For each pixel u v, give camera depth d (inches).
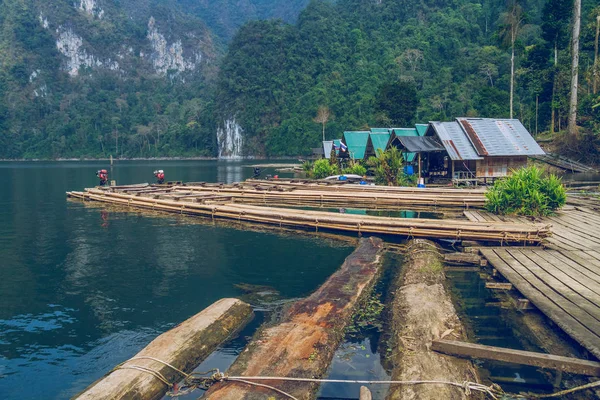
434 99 3796.8
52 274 463.8
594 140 1615.4
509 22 2078.0
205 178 1964.8
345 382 232.2
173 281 433.4
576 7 1620.3
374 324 312.2
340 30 5890.8
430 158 1312.7
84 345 298.4
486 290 378.0
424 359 246.1
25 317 346.9
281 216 695.1
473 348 246.5
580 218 628.1
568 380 237.5
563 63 2058.3
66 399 237.8
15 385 250.7
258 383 225.3
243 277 442.6
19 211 935.0
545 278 363.6
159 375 235.5
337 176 1301.7
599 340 252.1
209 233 665.6
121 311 358.0
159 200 922.1
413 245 514.0
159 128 6668.3
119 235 663.8
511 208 678.5
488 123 1226.0
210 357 269.7
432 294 339.0
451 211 789.2
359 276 403.9
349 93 5064.0
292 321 303.1
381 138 1556.3
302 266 478.6
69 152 6422.2
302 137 4879.4
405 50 4987.7
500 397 220.5
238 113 5605.3
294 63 5684.1
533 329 298.0
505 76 3646.7
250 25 6122.1
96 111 7012.8
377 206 880.9
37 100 7145.7
